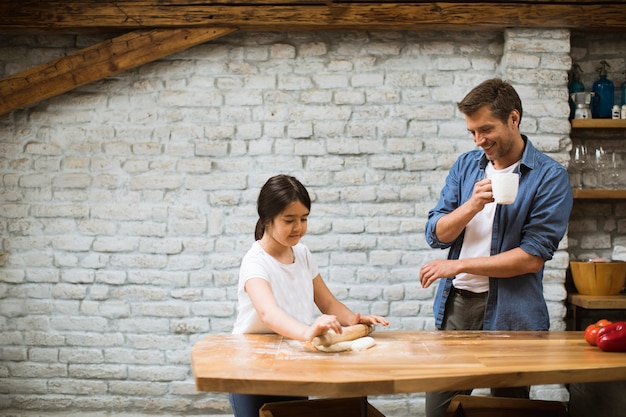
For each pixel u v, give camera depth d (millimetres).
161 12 4051
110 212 4250
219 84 4234
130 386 4246
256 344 2289
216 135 4230
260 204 2391
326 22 4039
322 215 4230
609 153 4332
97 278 4258
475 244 2861
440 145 4219
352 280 4227
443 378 1890
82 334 4250
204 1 4043
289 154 4230
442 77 4227
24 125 4262
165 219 4242
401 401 4191
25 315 4262
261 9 4035
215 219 4234
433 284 4215
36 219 4262
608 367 2014
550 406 2354
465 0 4035
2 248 4270
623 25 4039
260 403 2408
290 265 2477
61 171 4258
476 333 2559
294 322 2184
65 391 4254
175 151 4238
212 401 4223
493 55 4234
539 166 2787
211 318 4230
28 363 4254
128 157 4246
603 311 4297
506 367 1998
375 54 4234
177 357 4234
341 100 4227
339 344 2207
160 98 4234
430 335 2516
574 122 4125
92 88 4250
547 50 4102
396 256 4227
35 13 4043
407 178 4230
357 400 2355
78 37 4262
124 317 4250
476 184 2645
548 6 4035
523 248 2713
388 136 4230
